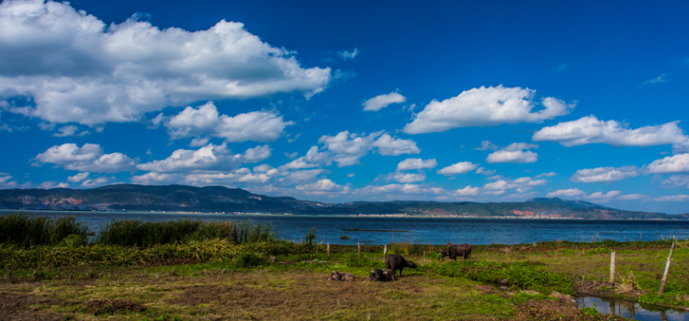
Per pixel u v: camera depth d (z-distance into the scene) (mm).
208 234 26797
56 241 21719
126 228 24406
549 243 38094
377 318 9875
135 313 9766
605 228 129250
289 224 117812
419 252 27781
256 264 19938
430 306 11195
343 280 15422
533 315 10516
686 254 25609
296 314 10109
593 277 16375
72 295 11633
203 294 12273
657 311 11758
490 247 35281
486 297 12398
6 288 12531
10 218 21359
